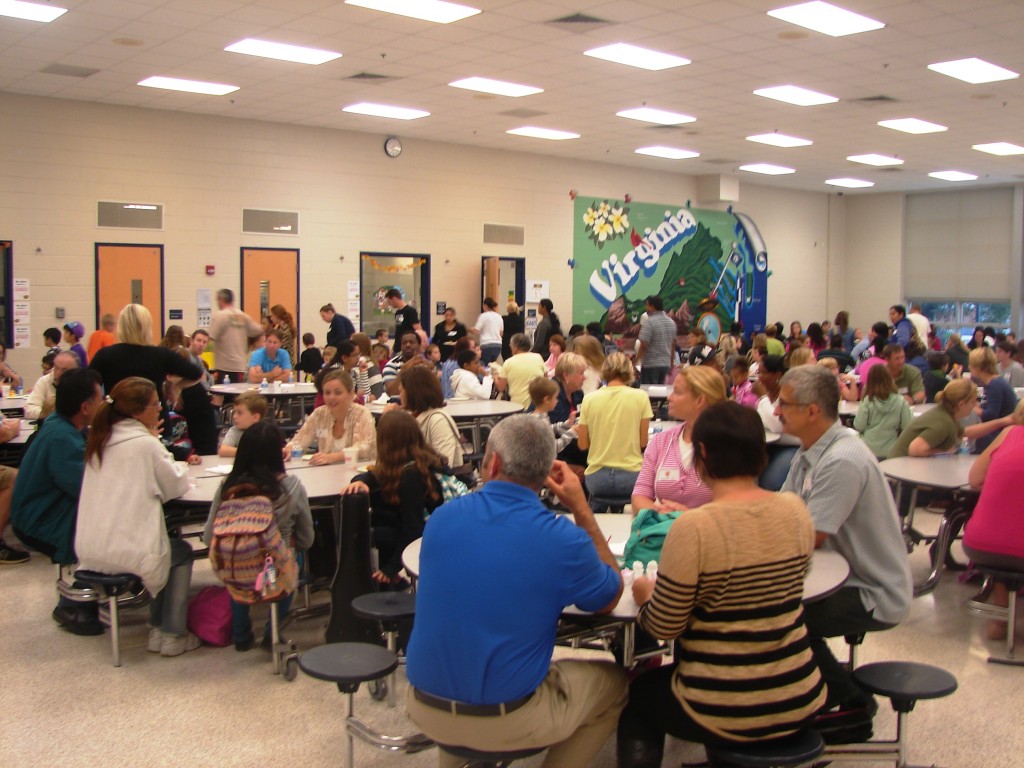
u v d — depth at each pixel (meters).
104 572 3.86
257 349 9.13
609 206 15.54
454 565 2.26
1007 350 9.06
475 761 2.39
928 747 3.20
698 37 7.91
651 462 3.68
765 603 2.24
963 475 4.66
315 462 4.77
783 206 18.91
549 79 9.49
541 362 7.76
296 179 11.84
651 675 2.57
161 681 3.77
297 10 7.16
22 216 9.86
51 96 9.97
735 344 10.80
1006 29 7.62
